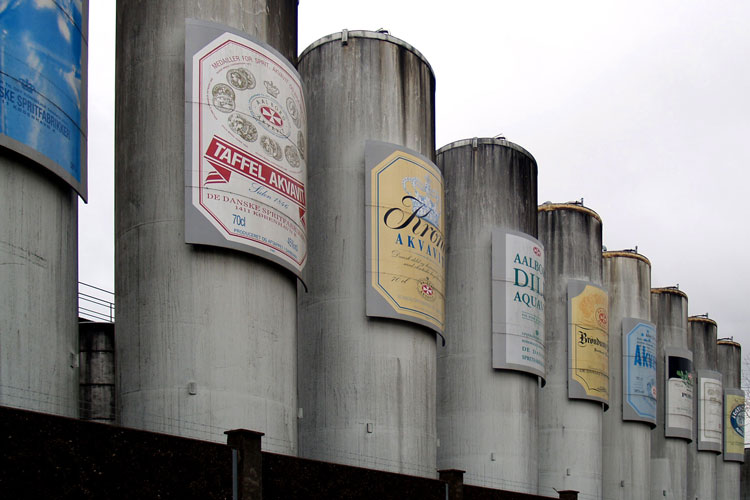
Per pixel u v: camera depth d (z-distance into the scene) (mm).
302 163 34781
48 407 26766
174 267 30969
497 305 48031
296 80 34781
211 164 31266
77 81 28672
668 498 68500
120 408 31078
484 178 49562
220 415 30250
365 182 39688
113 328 32969
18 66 26172
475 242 48969
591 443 55938
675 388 70062
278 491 26703
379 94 40812
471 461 46969
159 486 23250
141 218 31594
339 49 41188
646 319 64750
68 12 28375
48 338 26906
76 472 21547
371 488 30141
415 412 38969
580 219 58094
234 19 32875
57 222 27625
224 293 31047
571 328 56312
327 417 38406
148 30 32625
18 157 26281
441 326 41000
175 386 30328
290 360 32969
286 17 35188
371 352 38594
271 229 32344
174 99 31922
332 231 39812
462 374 47906
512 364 47594
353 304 39031
